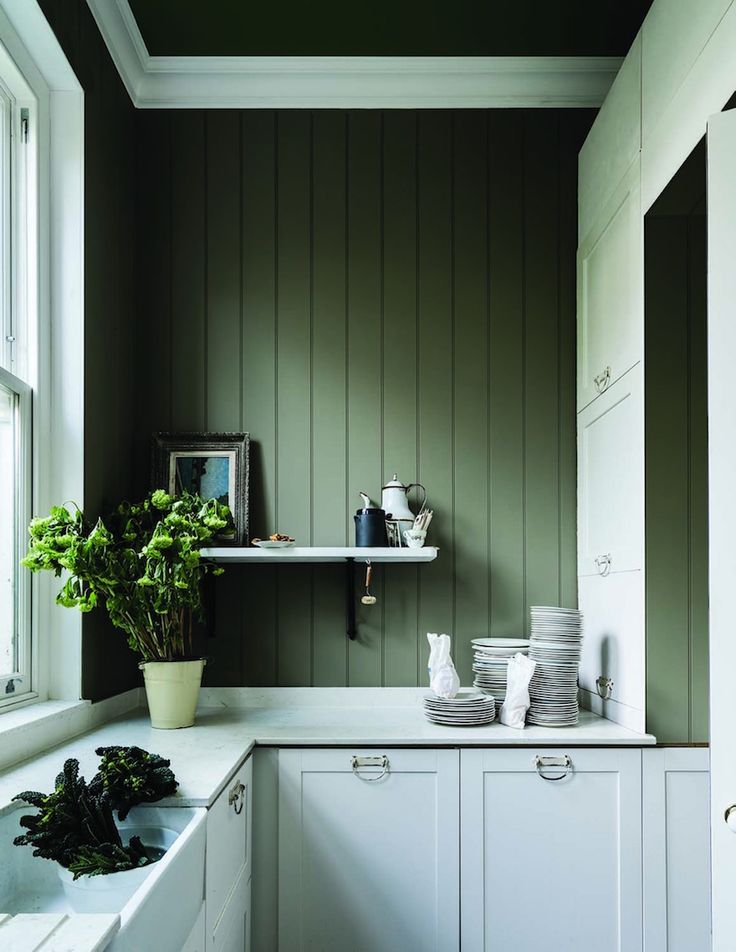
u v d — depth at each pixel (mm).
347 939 2357
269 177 3047
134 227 3033
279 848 2371
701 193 2199
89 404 2539
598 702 2729
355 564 2949
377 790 2379
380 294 3021
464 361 3006
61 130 2512
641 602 2359
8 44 2213
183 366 3018
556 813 2363
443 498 2973
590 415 2826
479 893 2355
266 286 3025
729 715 1609
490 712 2557
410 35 2848
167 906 1365
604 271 2701
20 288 2393
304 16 2746
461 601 2945
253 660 2934
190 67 3000
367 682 2926
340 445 2990
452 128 3049
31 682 2357
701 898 2346
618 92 2576
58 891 1605
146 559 2432
